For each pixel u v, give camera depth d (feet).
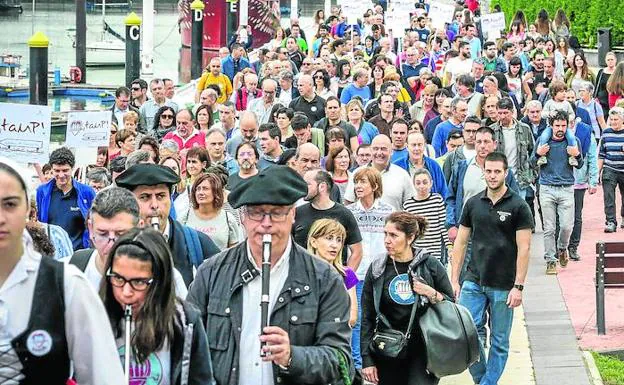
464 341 40.52
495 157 47.06
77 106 147.23
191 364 25.85
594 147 71.46
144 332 25.14
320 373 26.89
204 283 27.99
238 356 27.50
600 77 102.58
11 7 264.31
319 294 27.61
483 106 81.05
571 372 50.47
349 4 144.15
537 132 80.02
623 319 58.59
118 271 24.98
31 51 88.89
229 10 178.29
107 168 63.98
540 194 68.95
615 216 79.10
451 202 59.72
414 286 40.60
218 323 27.63
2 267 21.89
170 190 35.32
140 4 290.15
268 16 196.85
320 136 70.74
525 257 47.06
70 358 22.41
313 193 46.39
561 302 62.03
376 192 49.29
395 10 144.46
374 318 41.37
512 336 55.93
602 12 156.97
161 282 25.25
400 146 61.98
